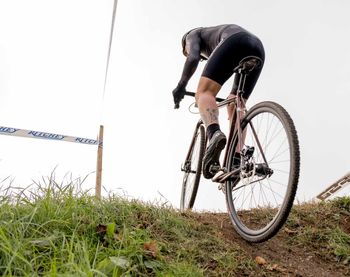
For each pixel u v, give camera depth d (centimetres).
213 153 250
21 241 151
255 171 229
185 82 311
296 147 218
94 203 216
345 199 376
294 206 368
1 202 184
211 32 301
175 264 175
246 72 265
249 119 261
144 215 225
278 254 255
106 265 151
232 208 267
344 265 266
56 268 137
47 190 206
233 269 202
